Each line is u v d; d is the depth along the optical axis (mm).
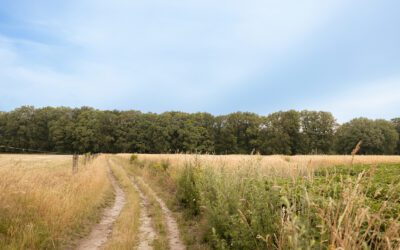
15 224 6758
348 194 3922
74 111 102500
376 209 5031
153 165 25156
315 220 4578
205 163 11883
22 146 93812
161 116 95688
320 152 85500
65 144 93875
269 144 86188
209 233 7219
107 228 8922
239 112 96000
